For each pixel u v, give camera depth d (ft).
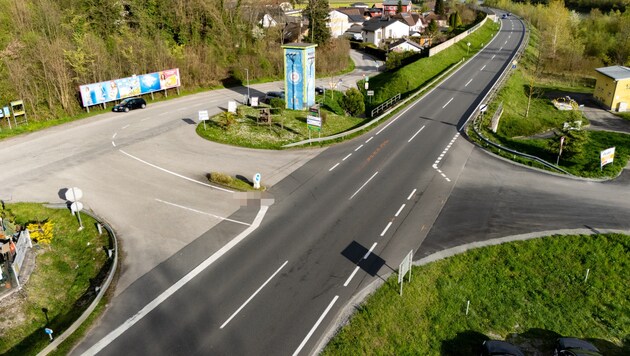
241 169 107.45
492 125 144.36
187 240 77.92
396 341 57.82
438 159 113.39
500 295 67.51
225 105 166.71
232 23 233.96
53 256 76.69
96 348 55.06
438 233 80.48
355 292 65.05
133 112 155.74
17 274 69.92
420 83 206.39
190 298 63.62
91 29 181.78
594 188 98.58
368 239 78.28
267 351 54.80
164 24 206.28
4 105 137.59
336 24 371.35
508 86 193.47
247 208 88.99
